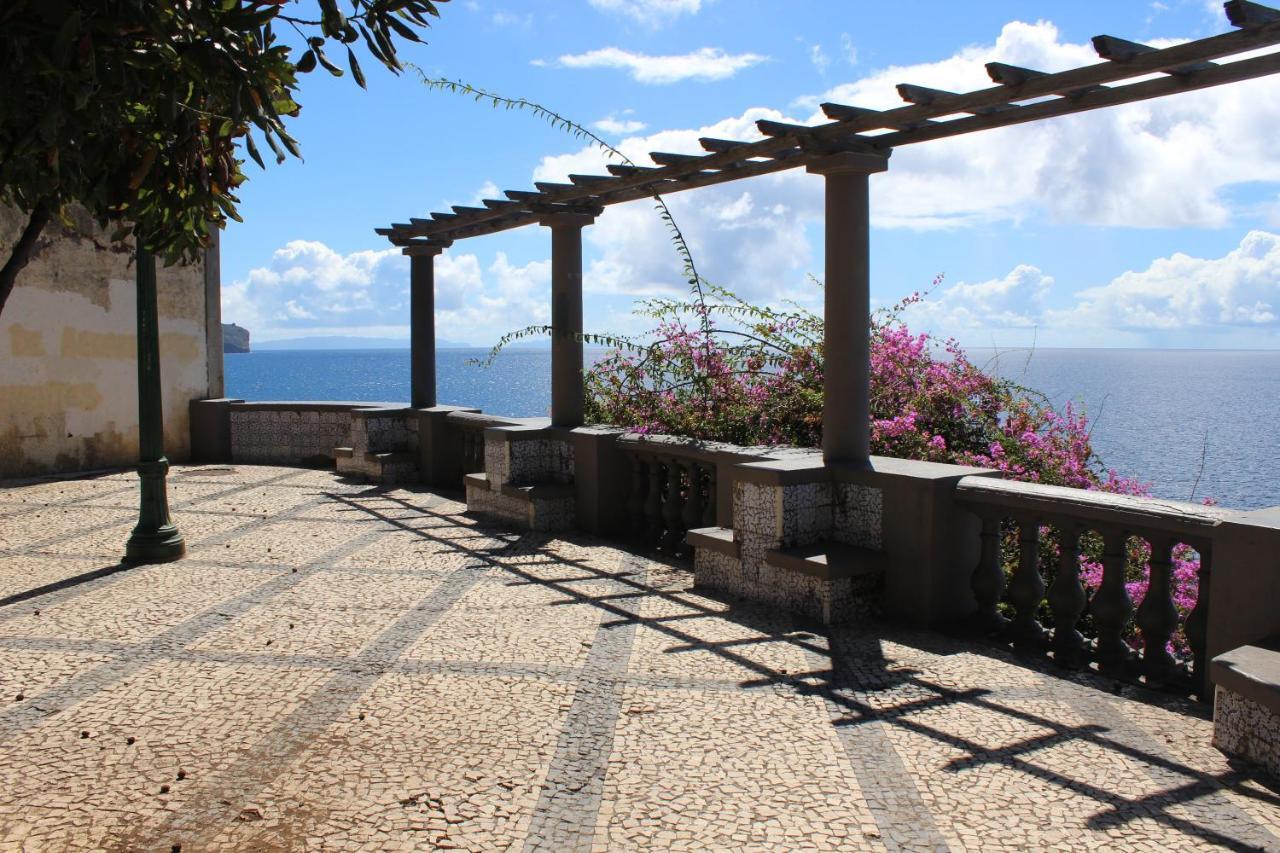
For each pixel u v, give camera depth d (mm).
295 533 7535
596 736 3471
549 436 7902
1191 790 2990
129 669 4246
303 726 3574
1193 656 3947
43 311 10859
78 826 2797
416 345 10445
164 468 6586
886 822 2811
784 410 7309
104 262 11438
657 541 7043
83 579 5980
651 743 3404
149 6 2057
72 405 11203
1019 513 4566
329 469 11523
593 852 2639
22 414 10734
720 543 5586
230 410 12312
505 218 8852
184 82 2369
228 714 3699
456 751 3338
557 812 2883
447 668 4250
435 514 8398
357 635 4762
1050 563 5992
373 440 10531
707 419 7277
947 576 4883
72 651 4508
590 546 7020
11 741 3438
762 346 7469
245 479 10625
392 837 2727
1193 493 6980
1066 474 7141
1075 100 4324
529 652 4480
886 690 3955
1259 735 3123
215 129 2598
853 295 5379
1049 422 7422
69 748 3373
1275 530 3352
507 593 5617
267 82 2365
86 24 1971
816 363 7438
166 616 5125
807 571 4953
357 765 3225
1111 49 3789
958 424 7648
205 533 7535
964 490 4762
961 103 4488
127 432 11797
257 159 2270
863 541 5227
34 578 6008
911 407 7434
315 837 2727
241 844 2688
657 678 4109
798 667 4254
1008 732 3494
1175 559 6086
